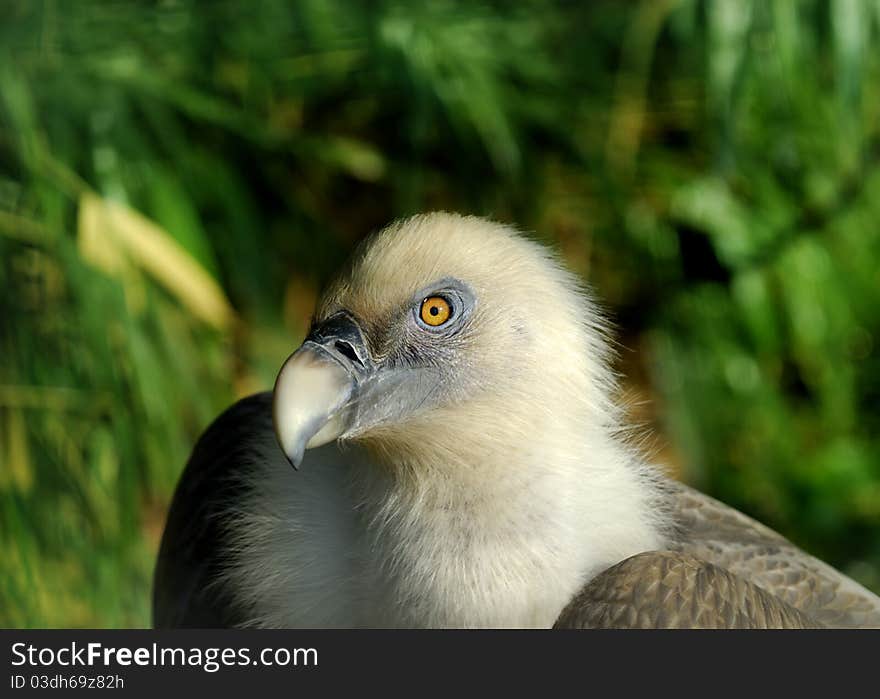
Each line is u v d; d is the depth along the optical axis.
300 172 13.24
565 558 6.15
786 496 13.14
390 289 6.14
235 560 6.70
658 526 6.73
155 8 11.66
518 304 6.19
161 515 11.74
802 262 13.39
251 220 11.98
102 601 10.75
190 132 12.30
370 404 6.08
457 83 11.77
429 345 6.12
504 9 12.39
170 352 10.68
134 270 10.60
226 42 11.96
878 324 13.91
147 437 10.65
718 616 6.03
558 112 12.94
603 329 6.68
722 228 13.32
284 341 11.98
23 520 10.60
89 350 10.42
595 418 6.40
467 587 6.11
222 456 7.34
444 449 6.09
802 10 11.55
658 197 13.42
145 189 11.18
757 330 13.34
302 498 6.45
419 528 6.13
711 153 12.95
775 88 12.16
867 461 13.42
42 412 10.62
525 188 13.13
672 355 13.37
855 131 12.73
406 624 6.20
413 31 11.66
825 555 12.71
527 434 6.13
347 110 13.02
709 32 11.70
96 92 11.18
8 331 10.60
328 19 11.76
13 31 10.97
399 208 12.84
